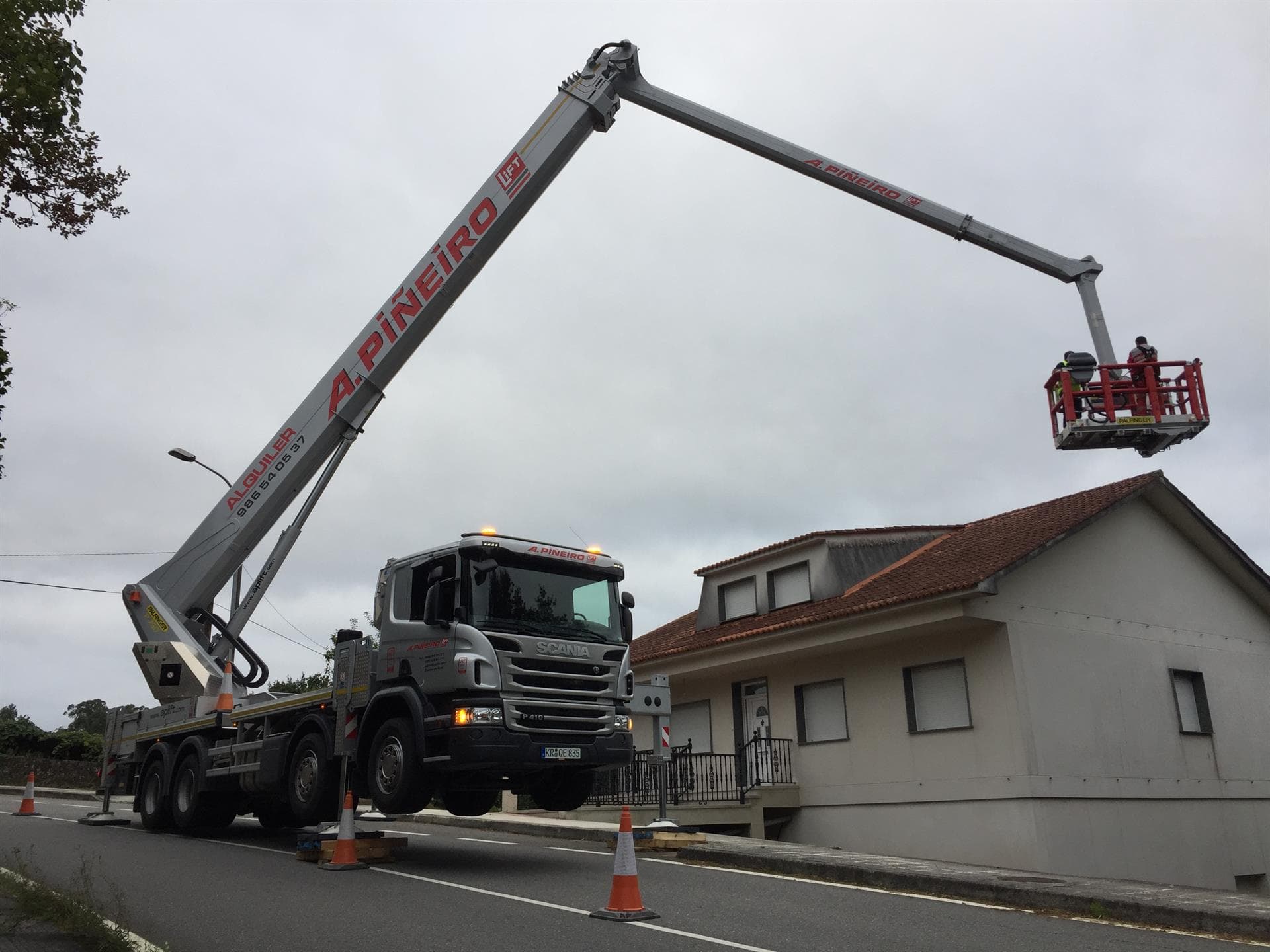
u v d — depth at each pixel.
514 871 10.18
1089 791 16.59
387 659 10.70
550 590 10.69
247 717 12.87
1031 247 13.92
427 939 6.71
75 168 8.56
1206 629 20.06
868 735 18.53
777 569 22.34
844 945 6.90
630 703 11.08
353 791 11.16
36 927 6.49
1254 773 19.67
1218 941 7.58
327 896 8.39
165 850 11.72
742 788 18.75
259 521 13.74
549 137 13.94
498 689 9.75
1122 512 19.36
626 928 7.21
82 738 31.77
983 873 10.05
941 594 16.05
